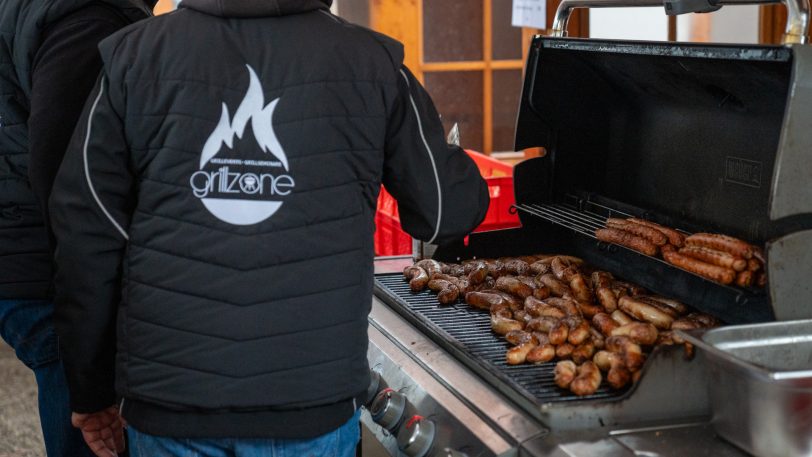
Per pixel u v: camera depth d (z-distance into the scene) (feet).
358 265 5.35
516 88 14.92
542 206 8.38
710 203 6.86
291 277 5.16
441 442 5.74
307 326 5.21
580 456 4.95
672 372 5.35
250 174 5.13
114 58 5.24
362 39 5.37
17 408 13.48
